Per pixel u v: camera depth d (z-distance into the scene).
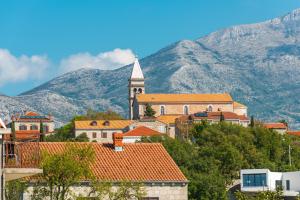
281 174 172.12
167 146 188.50
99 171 94.62
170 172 96.06
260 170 172.75
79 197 81.81
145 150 100.56
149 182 94.06
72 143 89.62
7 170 60.00
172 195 94.75
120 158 98.06
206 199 153.88
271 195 99.00
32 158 65.06
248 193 171.38
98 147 99.81
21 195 84.06
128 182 85.12
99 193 83.69
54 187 82.69
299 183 167.12
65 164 79.56
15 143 63.56
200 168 177.75
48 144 98.06
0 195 57.84
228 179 193.75
